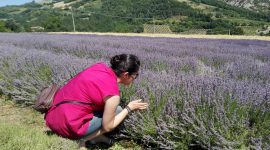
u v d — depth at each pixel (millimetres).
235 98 2094
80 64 3295
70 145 1709
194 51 5910
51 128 2072
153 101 2297
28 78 3301
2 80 3438
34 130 1866
